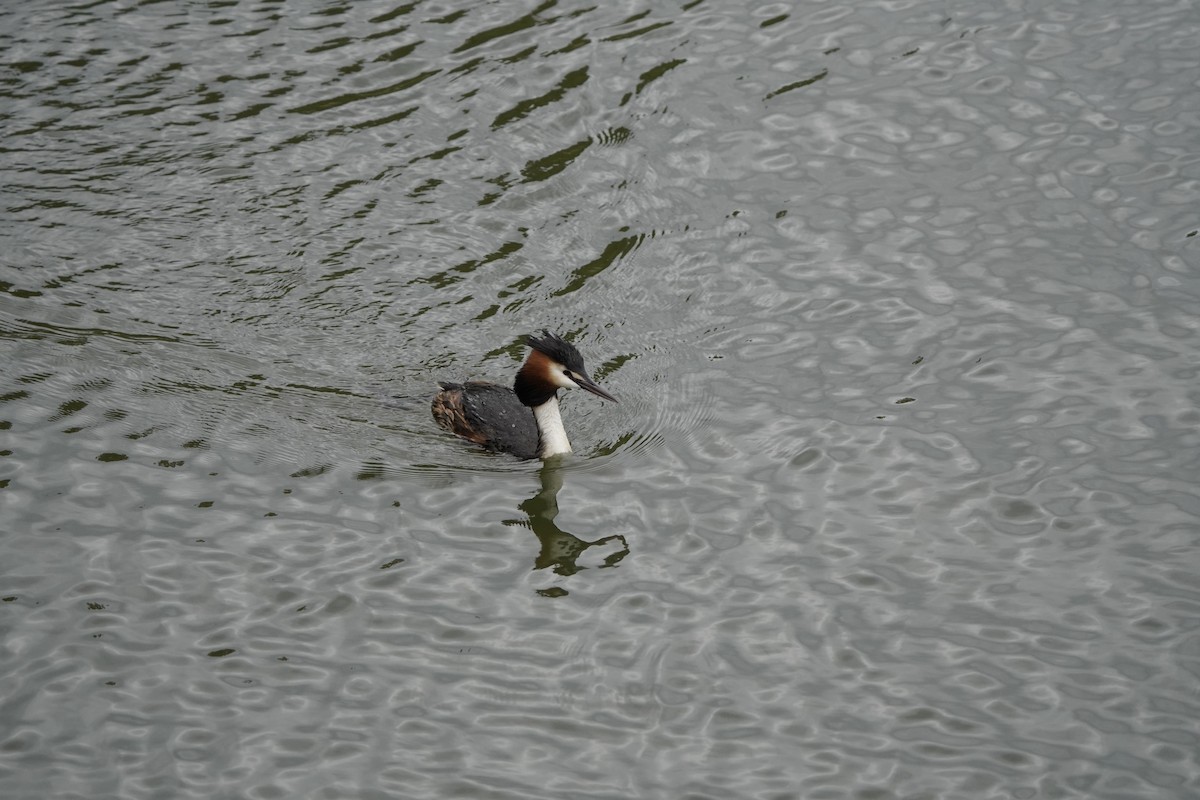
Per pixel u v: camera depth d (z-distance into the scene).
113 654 12.19
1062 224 17.83
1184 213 17.75
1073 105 19.88
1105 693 11.66
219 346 16.17
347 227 18.00
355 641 12.41
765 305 16.92
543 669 12.13
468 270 17.36
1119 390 15.27
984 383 15.55
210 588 12.98
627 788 10.91
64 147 19.28
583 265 17.50
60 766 11.08
